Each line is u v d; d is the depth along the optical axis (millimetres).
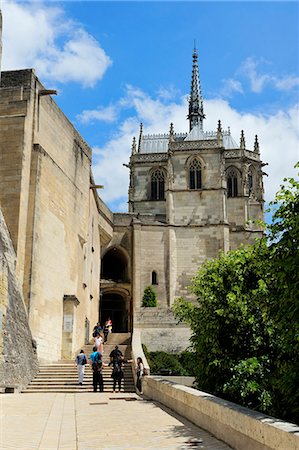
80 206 41875
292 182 12953
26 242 31188
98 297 54281
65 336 35625
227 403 10820
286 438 7180
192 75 99875
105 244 59812
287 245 12234
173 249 61594
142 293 59156
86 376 27141
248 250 19625
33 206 31844
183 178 65000
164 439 10797
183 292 60531
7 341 23547
